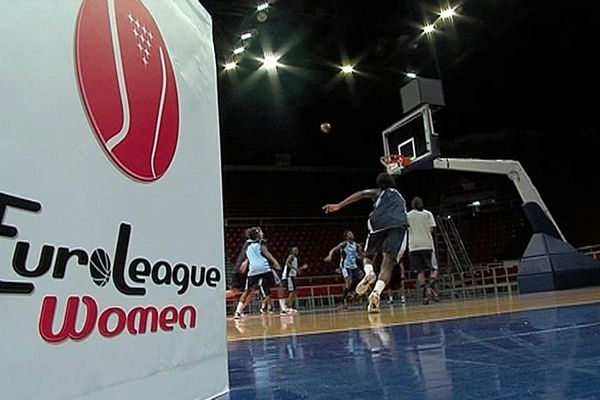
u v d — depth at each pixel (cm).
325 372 146
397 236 491
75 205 88
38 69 83
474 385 112
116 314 94
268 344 241
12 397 71
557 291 768
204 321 125
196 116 137
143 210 107
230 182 2228
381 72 1594
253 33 1284
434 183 2345
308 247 2102
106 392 89
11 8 79
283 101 1817
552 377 116
